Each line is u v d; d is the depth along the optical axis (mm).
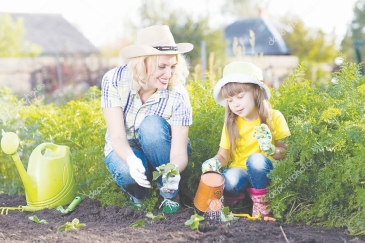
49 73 17797
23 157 5125
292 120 3912
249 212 3947
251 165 3646
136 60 3627
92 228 3393
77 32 21828
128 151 3674
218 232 3154
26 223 3594
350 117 3740
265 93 3865
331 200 3496
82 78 17453
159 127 3756
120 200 3963
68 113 5352
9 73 17797
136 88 3697
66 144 4922
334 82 4203
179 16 16188
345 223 3422
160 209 3869
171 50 3635
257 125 3873
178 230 3287
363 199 3242
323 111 3734
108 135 3957
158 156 3799
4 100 5645
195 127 4367
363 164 3330
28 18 22875
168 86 3814
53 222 3652
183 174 4102
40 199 4000
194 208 3852
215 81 5305
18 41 20797
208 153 4215
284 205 3557
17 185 5023
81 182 4504
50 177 4020
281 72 15031
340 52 4215
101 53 18766
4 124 5207
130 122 3885
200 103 4684
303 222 3604
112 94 3791
